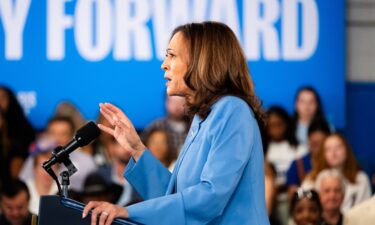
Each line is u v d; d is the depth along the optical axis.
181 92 4.98
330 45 12.52
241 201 4.77
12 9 11.94
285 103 12.38
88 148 11.35
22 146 11.75
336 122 12.48
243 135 4.70
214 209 4.56
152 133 11.73
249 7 12.30
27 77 11.94
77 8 12.02
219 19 12.23
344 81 12.52
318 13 12.47
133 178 5.27
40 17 11.98
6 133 11.73
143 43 12.10
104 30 12.05
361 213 9.96
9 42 11.94
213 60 4.88
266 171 11.57
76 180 11.23
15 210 10.41
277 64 12.38
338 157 11.84
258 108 4.98
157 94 12.06
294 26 12.43
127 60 12.06
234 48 4.94
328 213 10.73
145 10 12.11
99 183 10.94
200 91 4.88
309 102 12.34
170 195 4.58
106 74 12.05
